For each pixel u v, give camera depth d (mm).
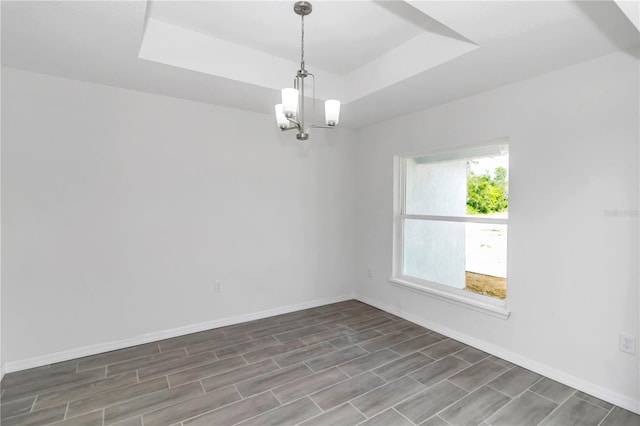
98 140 2836
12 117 2523
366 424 1958
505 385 2373
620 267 2146
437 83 2713
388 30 2453
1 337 2510
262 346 3002
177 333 3230
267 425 1945
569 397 2234
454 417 2021
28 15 1809
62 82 2686
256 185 3650
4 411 2059
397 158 3863
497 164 2961
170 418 2002
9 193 2525
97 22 1890
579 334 2336
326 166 4160
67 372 2533
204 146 3326
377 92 2936
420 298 3543
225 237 3477
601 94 2215
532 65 2361
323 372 2545
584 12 1729
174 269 3209
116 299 2943
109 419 1989
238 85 2820
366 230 4254
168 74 2605
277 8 2189
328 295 4242
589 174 2275
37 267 2629
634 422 1993
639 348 2074
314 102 3123
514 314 2703
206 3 2137
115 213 2922
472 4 1676
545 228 2508
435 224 3506
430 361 2725
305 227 4016
